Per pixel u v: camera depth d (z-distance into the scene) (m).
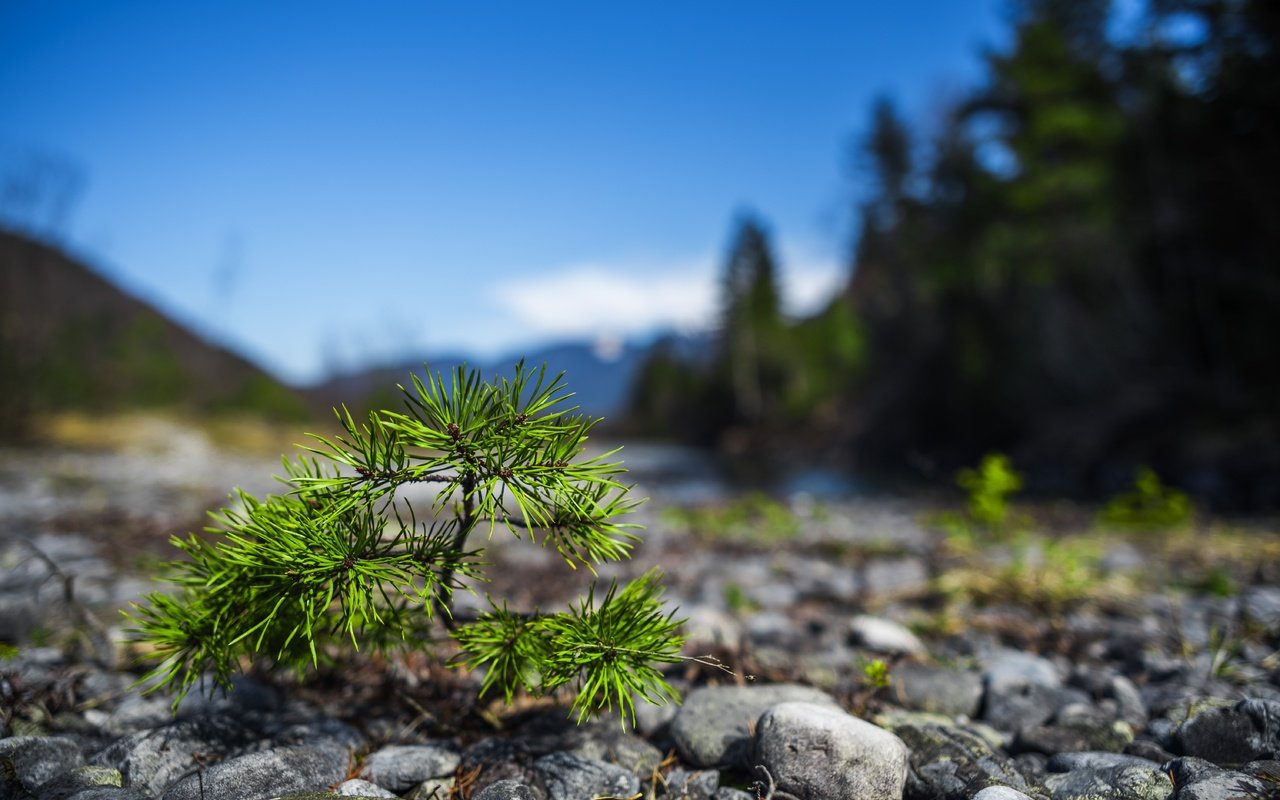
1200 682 0.69
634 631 0.51
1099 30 6.44
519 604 0.94
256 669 0.64
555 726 0.59
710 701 0.60
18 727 0.56
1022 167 6.70
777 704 0.57
